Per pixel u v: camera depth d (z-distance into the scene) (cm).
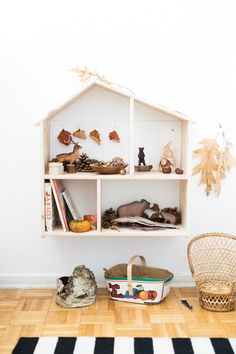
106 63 288
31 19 286
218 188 296
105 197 297
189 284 300
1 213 297
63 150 292
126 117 291
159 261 301
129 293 272
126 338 228
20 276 300
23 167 294
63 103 261
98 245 300
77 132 290
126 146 293
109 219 286
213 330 239
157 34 287
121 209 289
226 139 293
